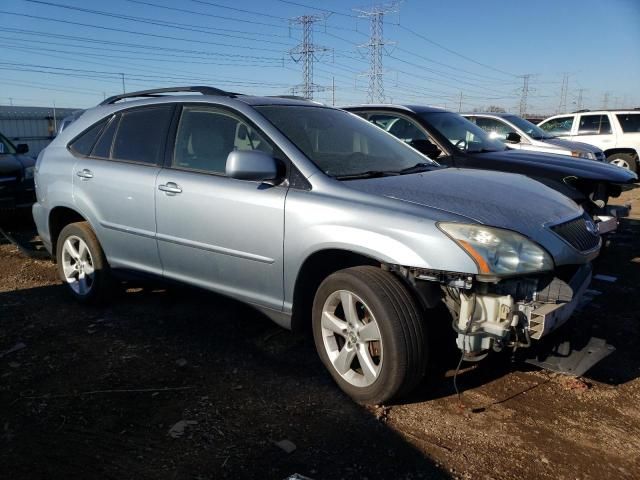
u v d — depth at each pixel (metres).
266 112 3.84
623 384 3.49
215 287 3.89
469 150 6.61
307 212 3.28
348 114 4.47
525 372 3.61
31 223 8.15
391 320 2.95
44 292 5.20
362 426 2.99
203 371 3.61
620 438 2.92
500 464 2.70
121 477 2.59
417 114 6.78
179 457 2.73
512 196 3.40
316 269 3.44
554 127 16.19
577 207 3.62
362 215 3.10
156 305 4.81
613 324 4.46
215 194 3.72
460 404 3.22
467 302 2.88
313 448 2.80
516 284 2.93
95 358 3.79
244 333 4.21
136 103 4.57
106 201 4.45
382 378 3.03
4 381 3.48
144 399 3.27
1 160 7.51
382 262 3.10
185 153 4.07
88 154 4.74
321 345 3.39
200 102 4.10
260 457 2.73
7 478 2.57
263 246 3.50
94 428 2.97
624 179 5.80
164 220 4.04
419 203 3.10
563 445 2.85
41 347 3.97
